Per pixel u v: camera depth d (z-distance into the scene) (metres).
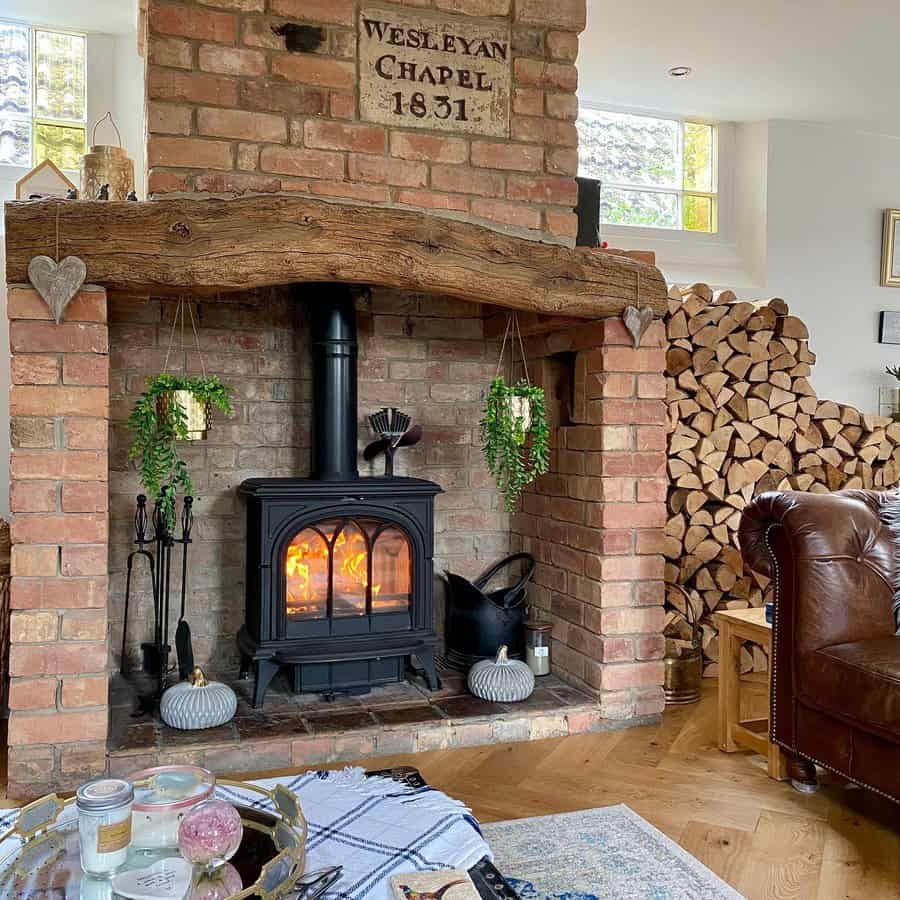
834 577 2.49
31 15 3.86
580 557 3.25
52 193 3.53
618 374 3.08
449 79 2.95
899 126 4.94
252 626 3.14
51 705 2.52
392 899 1.27
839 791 2.61
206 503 3.42
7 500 3.71
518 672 3.15
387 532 3.16
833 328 4.95
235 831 1.28
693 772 2.73
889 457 4.23
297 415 3.52
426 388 3.72
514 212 3.03
